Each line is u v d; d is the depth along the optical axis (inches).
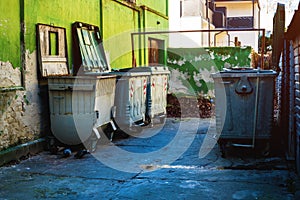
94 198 184.1
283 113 275.9
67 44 315.9
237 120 257.9
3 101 239.1
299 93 210.2
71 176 217.9
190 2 861.8
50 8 292.5
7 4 246.2
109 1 397.1
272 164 238.5
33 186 201.0
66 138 274.5
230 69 297.3
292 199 179.3
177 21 821.9
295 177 210.2
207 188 196.4
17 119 253.3
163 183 205.2
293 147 238.7
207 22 911.0
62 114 272.1
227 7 1117.1
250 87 254.7
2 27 241.3
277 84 379.2
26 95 263.0
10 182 207.3
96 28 364.8
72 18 325.4
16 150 248.4
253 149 266.2
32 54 271.0
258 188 195.3
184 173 223.3
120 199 182.7
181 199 181.9
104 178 214.4
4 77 243.3
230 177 214.2
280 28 300.7
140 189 196.1
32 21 270.7
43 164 242.8
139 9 481.4
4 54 243.1
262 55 430.0
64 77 268.2
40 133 278.2
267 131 255.3
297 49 219.8
